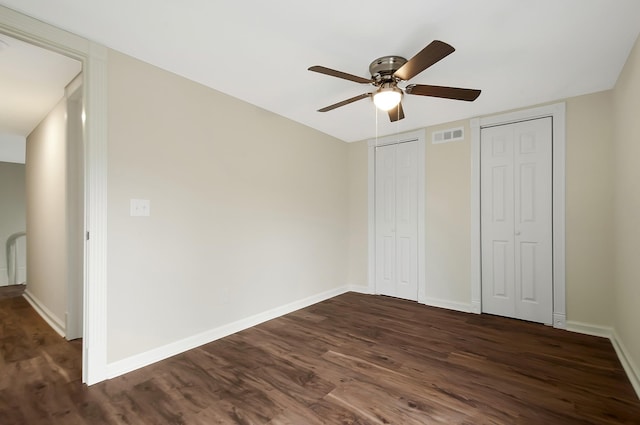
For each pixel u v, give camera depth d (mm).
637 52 1918
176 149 2406
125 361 2104
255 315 3043
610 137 2705
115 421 1608
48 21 1769
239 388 1913
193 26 1820
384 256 4156
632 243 2088
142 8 1657
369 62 2221
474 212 3389
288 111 3232
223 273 2748
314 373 2096
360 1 1589
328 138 4086
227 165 2787
